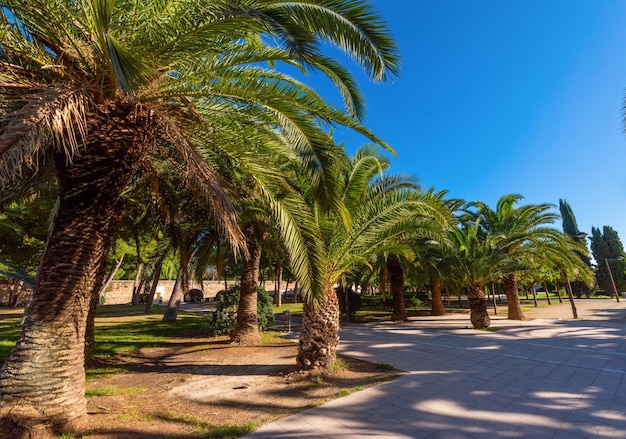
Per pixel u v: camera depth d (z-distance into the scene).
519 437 3.63
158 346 10.08
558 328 12.58
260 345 9.86
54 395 3.79
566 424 3.95
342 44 3.74
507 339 10.35
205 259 11.46
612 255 43.25
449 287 16.09
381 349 8.82
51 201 10.01
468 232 13.48
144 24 3.51
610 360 7.27
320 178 4.36
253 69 4.68
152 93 3.95
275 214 4.69
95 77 3.77
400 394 5.06
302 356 6.41
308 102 4.41
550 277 23.94
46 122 2.64
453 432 3.75
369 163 6.42
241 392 5.36
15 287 29.70
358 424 3.98
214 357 8.30
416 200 6.67
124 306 30.19
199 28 3.37
